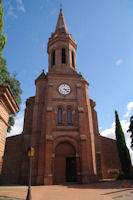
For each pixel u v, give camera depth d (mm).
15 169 22766
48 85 25953
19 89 25969
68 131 22812
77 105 25375
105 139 26734
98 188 14898
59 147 22703
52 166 20094
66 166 22781
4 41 7141
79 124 23312
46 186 17531
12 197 10664
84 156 20984
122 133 24891
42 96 27172
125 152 23500
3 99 4871
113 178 24109
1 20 6945
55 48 32312
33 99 28562
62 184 19078
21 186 18297
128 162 22969
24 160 22797
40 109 25781
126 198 10289
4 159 23375
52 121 23172
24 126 27594
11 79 24703
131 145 23766
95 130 27109
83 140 21969
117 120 25875
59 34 34156
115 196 10945
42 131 22734
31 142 22828
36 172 20766
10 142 24688
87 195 11539
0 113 4812
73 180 21953
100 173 23406
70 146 22922
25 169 22109
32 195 11836
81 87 27797
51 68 31062
